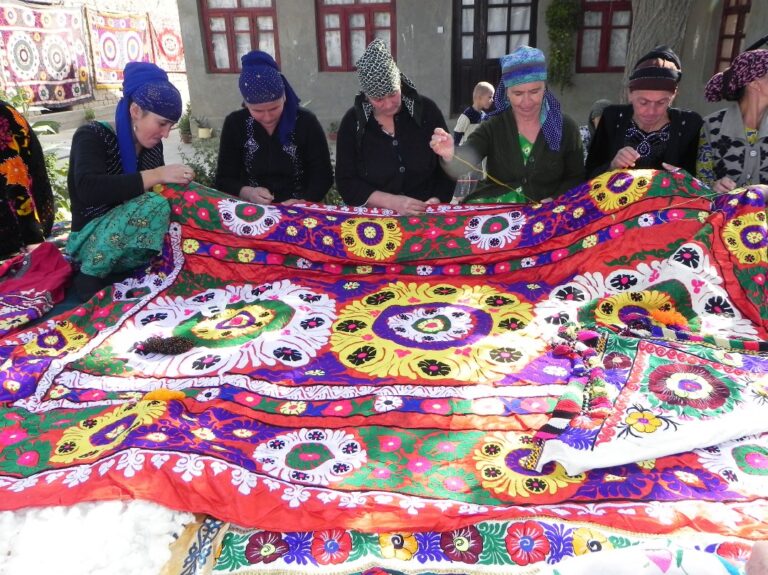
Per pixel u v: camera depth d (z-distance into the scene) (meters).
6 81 13.30
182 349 2.83
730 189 3.20
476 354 2.71
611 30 10.89
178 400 2.42
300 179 4.16
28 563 1.80
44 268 3.71
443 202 3.97
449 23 11.14
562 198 3.40
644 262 3.16
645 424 2.17
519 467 2.09
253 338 2.93
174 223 3.51
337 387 2.55
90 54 15.94
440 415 2.35
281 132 3.90
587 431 2.14
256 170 4.05
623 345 2.66
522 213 3.43
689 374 2.44
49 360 2.75
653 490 1.96
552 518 1.86
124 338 2.98
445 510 1.89
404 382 2.55
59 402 2.52
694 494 1.94
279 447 2.21
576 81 11.28
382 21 11.59
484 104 5.97
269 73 3.57
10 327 3.07
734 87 3.21
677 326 2.81
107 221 3.43
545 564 1.76
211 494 1.96
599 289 3.17
